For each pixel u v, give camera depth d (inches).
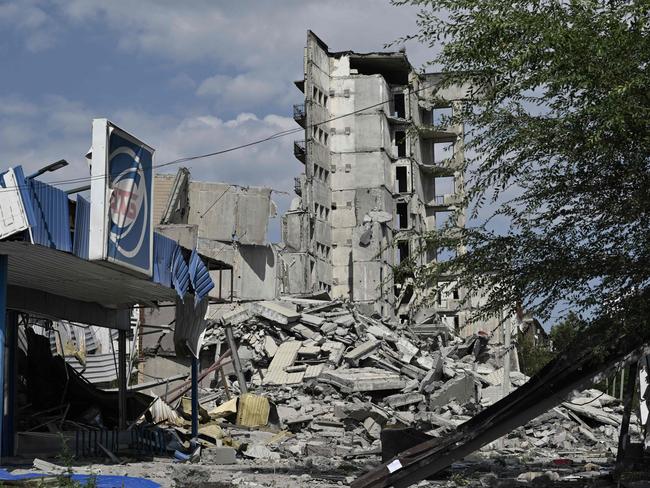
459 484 641.0
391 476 511.5
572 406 1307.8
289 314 1571.1
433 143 3587.6
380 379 1359.5
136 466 748.0
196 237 1862.7
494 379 1526.8
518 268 502.6
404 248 3262.8
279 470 773.3
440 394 1333.7
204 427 1009.5
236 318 1577.3
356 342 1536.7
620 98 425.7
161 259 791.1
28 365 950.4
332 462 896.9
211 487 603.8
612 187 475.5
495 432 508.4
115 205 694.5
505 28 462.6
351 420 1190.9
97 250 671.8
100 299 914.7
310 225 3110.2
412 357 1508.4
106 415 992.9
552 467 827.4
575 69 442.9
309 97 3206.2
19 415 880.9
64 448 546.3
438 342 1909.4
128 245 716.0
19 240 602.9
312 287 3070.9
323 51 3353.8
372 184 3292.3
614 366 498.6
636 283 467.8
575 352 493.4
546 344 576.7
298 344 1513.3
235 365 1307.8
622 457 619.8
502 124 493.7
